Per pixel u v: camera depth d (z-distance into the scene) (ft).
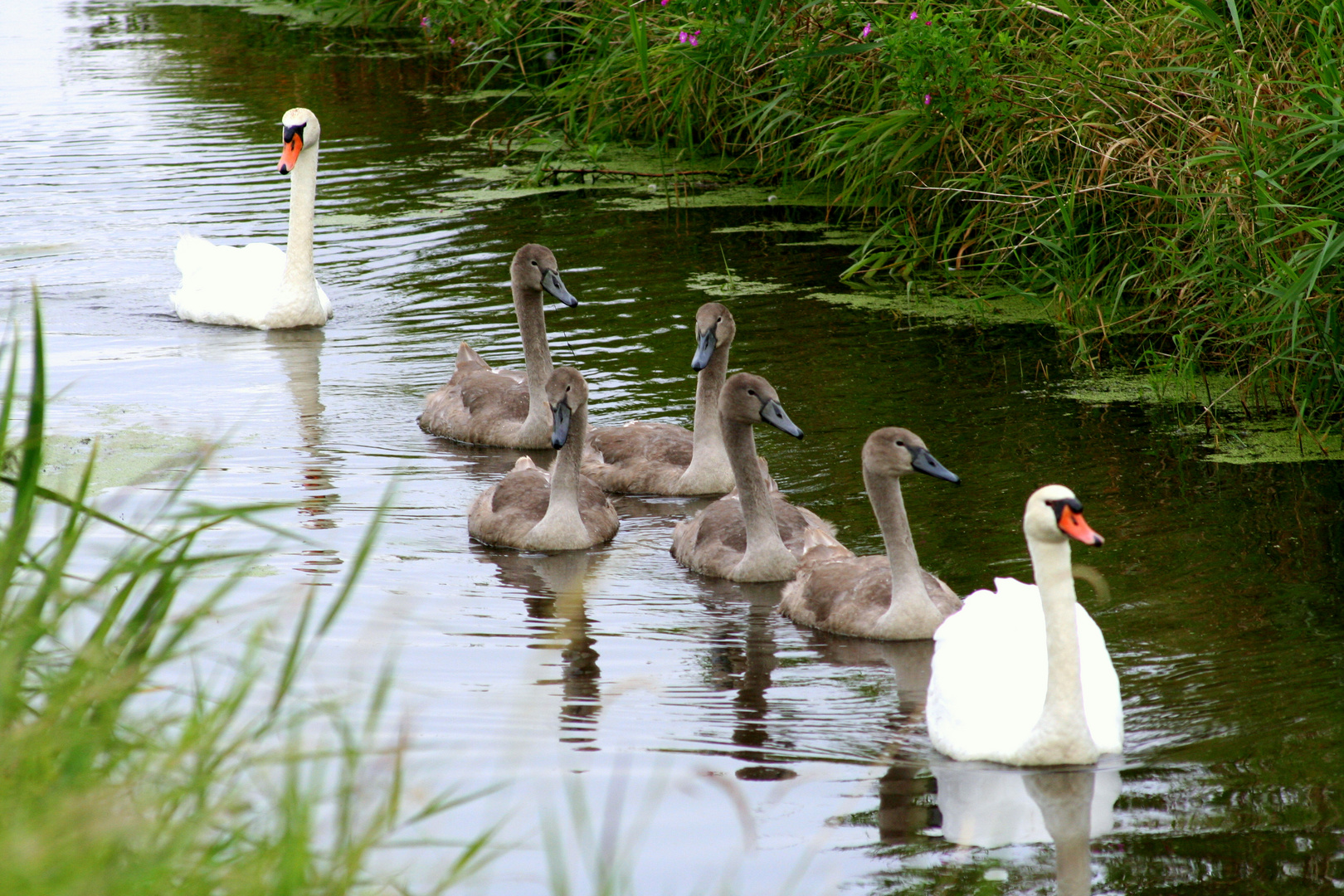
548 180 93.15
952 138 74.74
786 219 84.17
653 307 69.62
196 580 42.96
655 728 35.12
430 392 62.23
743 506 45.96
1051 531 32.07
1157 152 63.41
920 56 71.20
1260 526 45.03
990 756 33.19
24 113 110.73
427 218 85.71
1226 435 52.80
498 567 46.80
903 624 40.93
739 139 95.86
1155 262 63.52
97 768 23.66
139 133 105.09
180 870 22.15
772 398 44.91
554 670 38.55
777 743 34.55
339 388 62.28
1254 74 58.34
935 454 51.80
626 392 60.44
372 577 44.62
